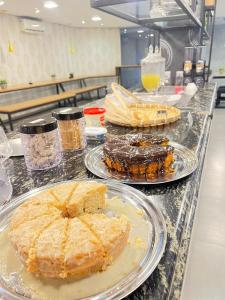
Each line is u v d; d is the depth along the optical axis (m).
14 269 0.39
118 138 0.85
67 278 0.36
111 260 0.38
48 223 0.41
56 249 0.35
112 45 7.25
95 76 6.78
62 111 0.94
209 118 1.34
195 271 1.30
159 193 0.61
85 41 7.11
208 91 2.18
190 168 0.71
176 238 0.45
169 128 1.14
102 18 5.36
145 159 0.66
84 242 0.36
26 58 5.48
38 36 5.73
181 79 2.71
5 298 0.34
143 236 0.44
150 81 1.71
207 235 1.57
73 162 0.83
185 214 0.54
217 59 7.05
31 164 0.78
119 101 1.30
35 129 0.75
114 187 0.61
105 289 0.34
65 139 0.92
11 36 5.02
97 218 0.43
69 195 0.49
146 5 1.50
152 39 2.81
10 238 0.39
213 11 3.13
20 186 0.68
